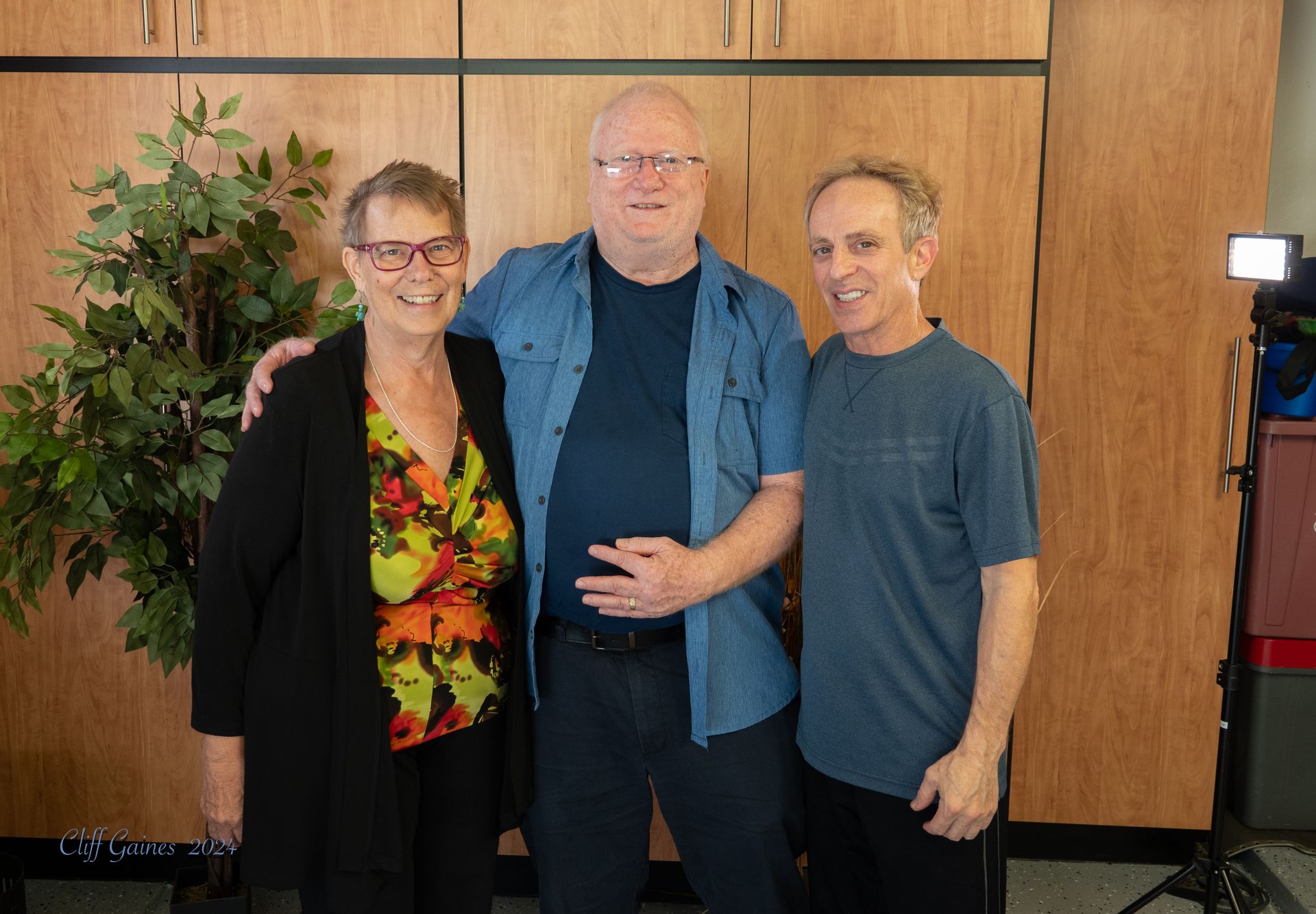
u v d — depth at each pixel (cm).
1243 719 281
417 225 153
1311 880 266
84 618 255
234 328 236
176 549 232
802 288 243
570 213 241
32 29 236
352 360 160
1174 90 254
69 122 239
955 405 154
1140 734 275
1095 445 267
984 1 230
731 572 170
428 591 162
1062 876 272
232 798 159
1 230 243
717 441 176
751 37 234
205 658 154
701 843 183
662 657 176
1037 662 274
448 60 238
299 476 153
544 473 174
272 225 230
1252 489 230
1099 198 258
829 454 165
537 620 179
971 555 158
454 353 174
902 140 237
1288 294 261
